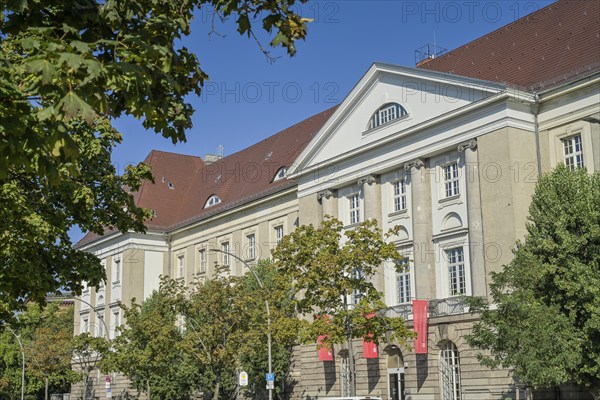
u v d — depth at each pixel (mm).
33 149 7789
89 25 8898
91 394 71812
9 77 8031
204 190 68250
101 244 71875
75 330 75625
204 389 49688
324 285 33625
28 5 8555
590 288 27547
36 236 17797
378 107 43469
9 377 70438
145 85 8172
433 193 40438
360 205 45250
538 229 30391
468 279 37750
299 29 9078
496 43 44156
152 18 9227
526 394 32250
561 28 39812
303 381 46969
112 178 22141
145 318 46781
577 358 27328
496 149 36375
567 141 35781
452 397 36938
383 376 40938
